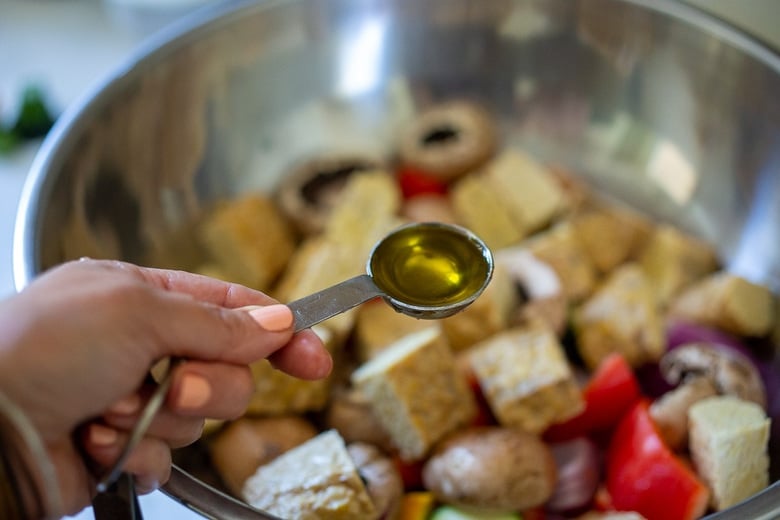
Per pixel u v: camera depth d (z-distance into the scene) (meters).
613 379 0.33
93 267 0.23
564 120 0.43
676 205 0.41
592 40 0.40
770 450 0.33
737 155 0.38
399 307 0.26
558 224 0.41
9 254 0.39
